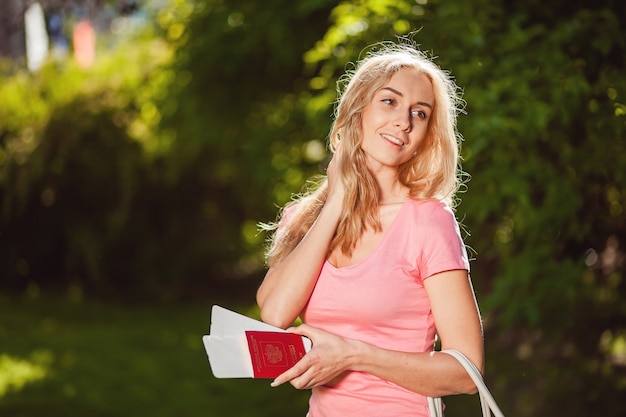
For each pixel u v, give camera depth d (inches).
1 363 337.1
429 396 96.0
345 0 257.1
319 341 94.9
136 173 458.0
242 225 496.1
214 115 343.6
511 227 223.5
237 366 94.0
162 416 277.4
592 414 258.4
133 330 410.3
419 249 97.4
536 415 259.1
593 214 227.5
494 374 287.0
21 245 474.6
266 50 318.7
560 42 206.1
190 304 476.1
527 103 195.2
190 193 478.0
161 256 485.7
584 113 208.1
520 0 223.5
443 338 96.9
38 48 462.6
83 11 377.1
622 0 215.6
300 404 293.9
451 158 103.7
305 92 318.0
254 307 469.4
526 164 204.8
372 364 94.3
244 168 413.4
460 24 211.0
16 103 461.7
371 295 97.2
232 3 305.0
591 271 252.8
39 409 277.3
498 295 208.1
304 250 101.0
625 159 207.5
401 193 103.1
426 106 102.0
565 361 287.7
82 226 466.0
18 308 447.5
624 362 293.4
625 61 209.6
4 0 440.1
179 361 352.2
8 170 458.9
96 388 307.6
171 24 328.5
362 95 102.8
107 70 465.1
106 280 481.7
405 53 105.5
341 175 102.4
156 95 364.8
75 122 457.1
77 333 399.2
